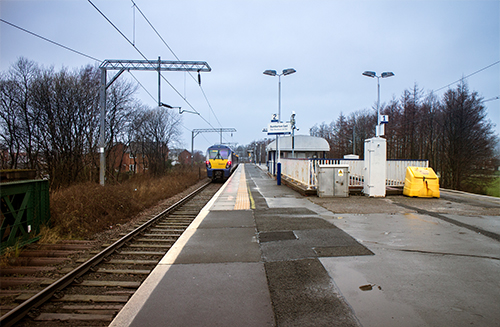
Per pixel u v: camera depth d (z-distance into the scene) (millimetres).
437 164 30219
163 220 8508
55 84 20328
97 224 7469
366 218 7234
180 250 5012
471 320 2768
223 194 13156
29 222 5930
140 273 4445
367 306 3053
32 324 3064
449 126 27453
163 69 14148
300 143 31531
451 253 4617
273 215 7867
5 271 4469
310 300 3209
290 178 16797
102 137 13602
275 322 2809
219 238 5719
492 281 3605
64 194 8781
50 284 3986
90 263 4625
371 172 10758
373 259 4398
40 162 20812
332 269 4043
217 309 3072
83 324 3057
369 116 49375
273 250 4922
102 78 13664
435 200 10031
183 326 2779
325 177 10930
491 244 5070
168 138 42938
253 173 33031
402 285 3521
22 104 19500
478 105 25688
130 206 9789
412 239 5395
